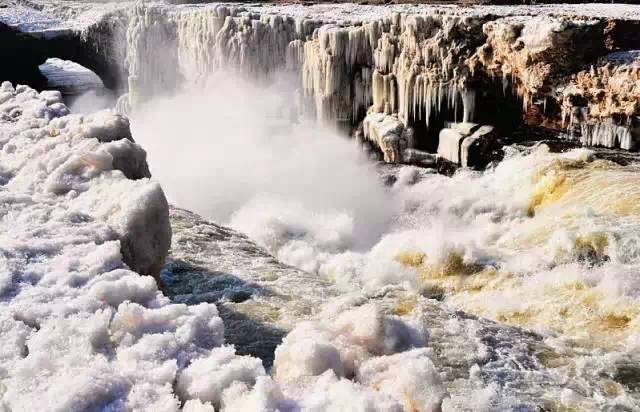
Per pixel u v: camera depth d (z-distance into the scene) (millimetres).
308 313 5383
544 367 4953
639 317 7223
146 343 3113
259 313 5324
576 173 12156
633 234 8867
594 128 14281
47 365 2863
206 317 3436
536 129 15508
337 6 26891
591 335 7129
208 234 7832
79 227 4609
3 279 3635
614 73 13625
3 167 5984
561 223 10242
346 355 3482
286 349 3402
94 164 5691
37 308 3365
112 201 4996
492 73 15820
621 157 13141
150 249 4902
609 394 4598
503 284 9078
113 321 3262
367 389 2869
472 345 5113
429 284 9758
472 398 4234
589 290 8062
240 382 2854
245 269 6582
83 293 3600
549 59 14398
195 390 2822
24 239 4238
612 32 14547
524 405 4238
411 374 3145
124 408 2609
